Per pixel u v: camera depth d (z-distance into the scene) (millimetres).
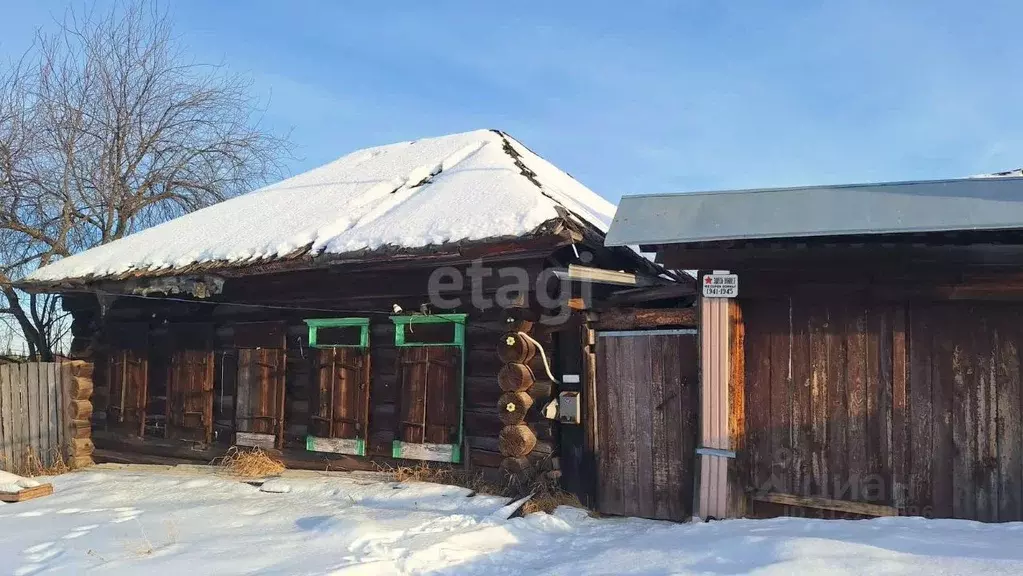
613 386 6332
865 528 4668
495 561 4820
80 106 14016
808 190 5332
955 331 5168
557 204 6531
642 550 4617
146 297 8906
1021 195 4621
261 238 8109
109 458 9461
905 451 5223
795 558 3992
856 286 5332
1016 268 4957
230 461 8281
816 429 5461
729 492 5543
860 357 5379
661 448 6086
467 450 6961
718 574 3955
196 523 5941
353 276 7770
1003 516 4980
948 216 4602
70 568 4707
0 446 8984
